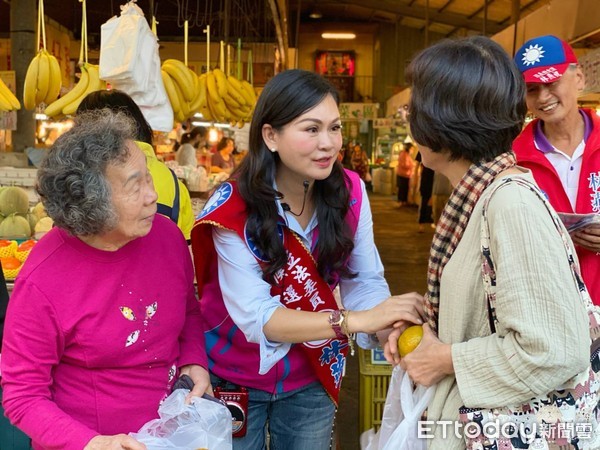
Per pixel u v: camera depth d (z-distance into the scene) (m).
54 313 1.23
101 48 2.87
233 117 5.14
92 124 1.24
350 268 1.71
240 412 1.65
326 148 1.40
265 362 1.44
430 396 1.26
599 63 3.56
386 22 21.38
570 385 1.14
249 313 1.43
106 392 1.31
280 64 11.47
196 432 1.31
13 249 2.90
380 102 21.45
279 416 1.76
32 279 1.23
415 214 13.62
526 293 1.05
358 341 1.66
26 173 4.10
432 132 1.17
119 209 1.20
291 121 1.38
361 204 1.66
